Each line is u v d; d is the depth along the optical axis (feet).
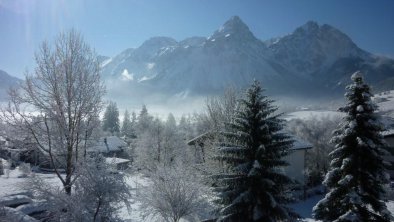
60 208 55.57
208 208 79.61
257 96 64.28
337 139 66.69
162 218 82.07
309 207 110.63
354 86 65.31
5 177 114.11
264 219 60.03
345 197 62.34
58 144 71.61
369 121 63.31
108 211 56.75
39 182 60.08
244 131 63.72
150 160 176.76
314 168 158.10
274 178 62.13
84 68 74.69
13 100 69.56
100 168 61.00
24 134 70.69
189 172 85.35
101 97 77.15
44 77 71.82
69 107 72.02
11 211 64.08
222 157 64.75
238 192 61.77
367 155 63.26
